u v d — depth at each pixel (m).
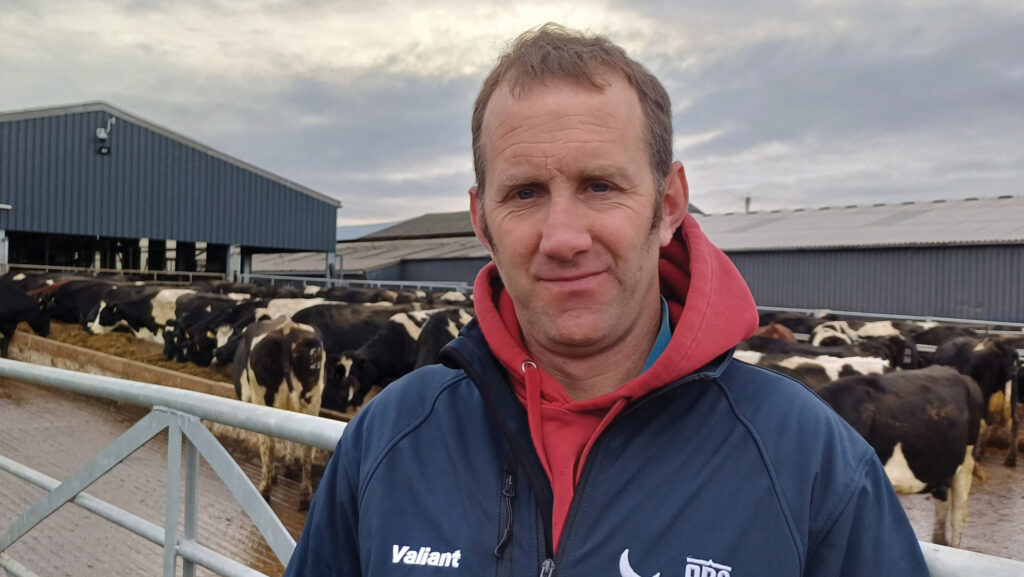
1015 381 9.68
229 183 33.38
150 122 30.92
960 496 6.41
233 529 4.34
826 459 1.18
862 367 7.98
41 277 23.08
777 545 1.13
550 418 1.30
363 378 10.82
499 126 1.28
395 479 1.36
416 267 46.16
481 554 1.24
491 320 1.39
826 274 29.89
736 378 1.31
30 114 27.89
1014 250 25.58
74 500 2.72
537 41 1.31
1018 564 1.18
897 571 1.13
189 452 2.22
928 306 27.42
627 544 1.17
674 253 1.50
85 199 29.38
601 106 1.24
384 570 1.28
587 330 1.27
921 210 34.09
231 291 23.69
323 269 49.56
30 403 7.23
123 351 14.95
